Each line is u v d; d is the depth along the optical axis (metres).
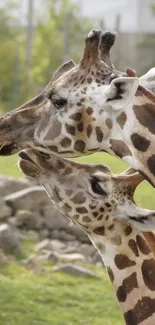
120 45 38.44
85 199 7.66
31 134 7.62
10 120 7.64
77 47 40.69
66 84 7.50
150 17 40.91
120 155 7.43
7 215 14.34
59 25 42.16
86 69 7.50
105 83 7.42
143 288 7.53
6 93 37.69
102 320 10.88
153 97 7.34
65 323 10.66
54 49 40.62
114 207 7.59
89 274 12.45
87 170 7.76
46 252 13.30
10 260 12.80
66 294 11.67
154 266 7.56
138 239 7.59
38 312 10.95
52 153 7.63
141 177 7.59
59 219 14.33
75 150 7.56
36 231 14.27
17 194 14.62
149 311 7.47
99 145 7.48
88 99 7.41
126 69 7.41
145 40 39.34
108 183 7.61
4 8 42.59
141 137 7.31
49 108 7.57
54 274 12.41
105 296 11.72
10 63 37.81
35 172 7.84
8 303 11.12
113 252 7.62
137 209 7.48
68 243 14.07
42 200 14.48
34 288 11.71
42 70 39.53
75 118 7.45
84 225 7.71
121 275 7.58
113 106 7.28
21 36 43.81
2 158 22.42
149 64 38.59
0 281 11.87
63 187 7.74
